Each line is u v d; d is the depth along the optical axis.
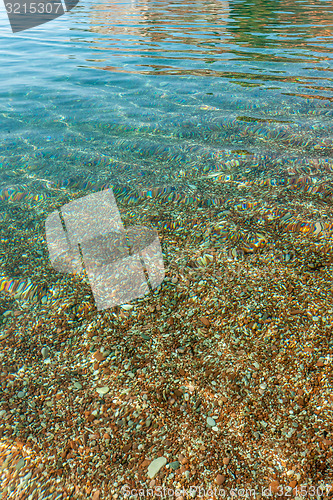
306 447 2.34
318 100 8.00
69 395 2.75
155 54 12.45
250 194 5.02
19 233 4.53
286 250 3.98
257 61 11.09
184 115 7.60
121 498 2.15
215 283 3.65
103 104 8.32
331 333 3.07
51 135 6.94
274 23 17.12
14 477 2.28
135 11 22.27
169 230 4.43
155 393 2.72
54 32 17.20
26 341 3.20
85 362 3.00
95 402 2.69
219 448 2.36
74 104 8.35
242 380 2.77
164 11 21.78
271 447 2.35
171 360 2.96
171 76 10.03
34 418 2.61
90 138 6.82
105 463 2.32
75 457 2.36
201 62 11.23
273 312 3.29
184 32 15.81
